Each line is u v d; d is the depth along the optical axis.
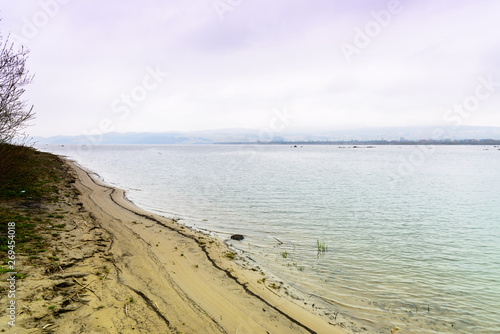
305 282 7.71
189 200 19.66
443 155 114.31
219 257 8.92
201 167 51.16
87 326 4.20
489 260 9.73
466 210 18.17
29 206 10.97
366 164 61.34
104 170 42.34
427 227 13.98
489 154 125.12
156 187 25.73
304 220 14.74
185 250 9.08
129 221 11.87
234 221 14.22
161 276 6.78
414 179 35.34
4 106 8.21
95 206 13.91
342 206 18.64
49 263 6.08
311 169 48.41
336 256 9.80
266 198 20.91
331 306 6.51
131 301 5.29
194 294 6.18
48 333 3.81
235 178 34.06
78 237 8.40
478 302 6.96
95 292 5.32
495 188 27.97
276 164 61.00
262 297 6.56
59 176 22.09
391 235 12.51
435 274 8.54
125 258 7.48
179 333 4.61
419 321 6.08
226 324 5.19
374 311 6.40
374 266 9.04
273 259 9.33
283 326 5.44
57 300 4.71
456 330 5.80
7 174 12.69
